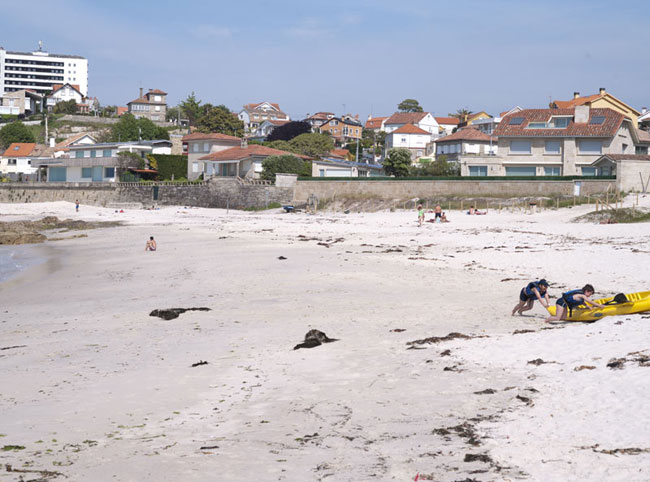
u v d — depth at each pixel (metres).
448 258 35.38
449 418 10.08
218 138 111.88
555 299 22.19
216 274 32.06
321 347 15.99
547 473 7.75
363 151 160.75
